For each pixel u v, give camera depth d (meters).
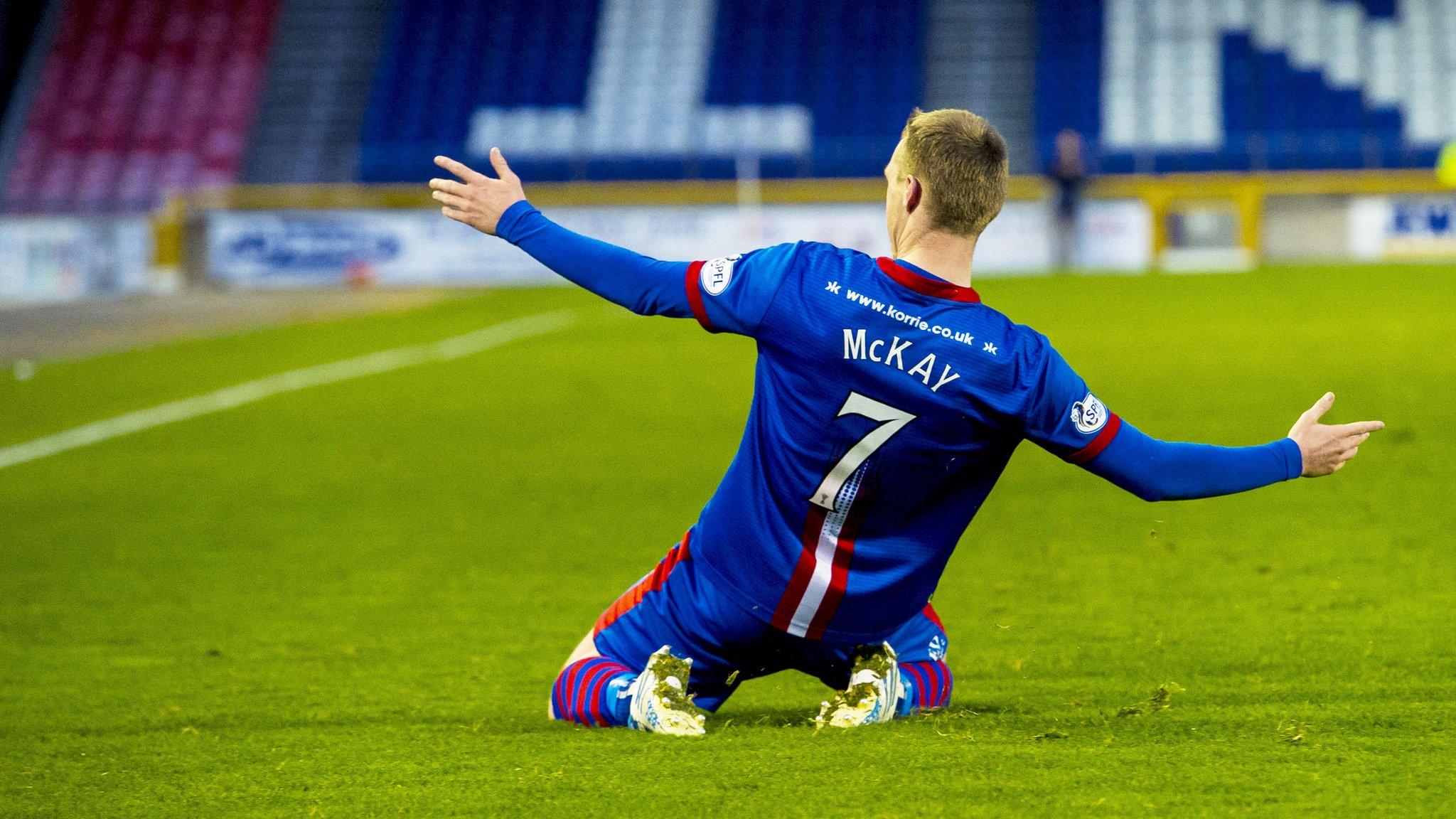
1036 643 12.30
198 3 87.44
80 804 7.89
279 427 28.97
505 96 82.06
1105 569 15.52
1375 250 70.44
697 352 40.19
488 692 11.16
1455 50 78.62
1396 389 28.97
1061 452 8.16
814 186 71.25
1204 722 8.66
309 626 14.14
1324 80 77.94
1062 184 68.88
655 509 20.22
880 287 8.10
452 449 25.95
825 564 8.45
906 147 8.15
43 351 43.59
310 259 71.12
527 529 19.12
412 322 50.81
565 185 73.25
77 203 79.69
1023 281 61.56
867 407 8.07
